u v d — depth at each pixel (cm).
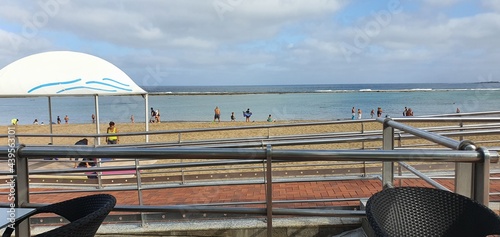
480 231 159
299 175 518
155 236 330
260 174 538
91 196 184
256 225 326
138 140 1299
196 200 446
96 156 188
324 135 480
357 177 434
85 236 147
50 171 366
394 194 175
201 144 495
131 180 554
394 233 165
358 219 327
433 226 170
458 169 193
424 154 173
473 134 343
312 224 327
